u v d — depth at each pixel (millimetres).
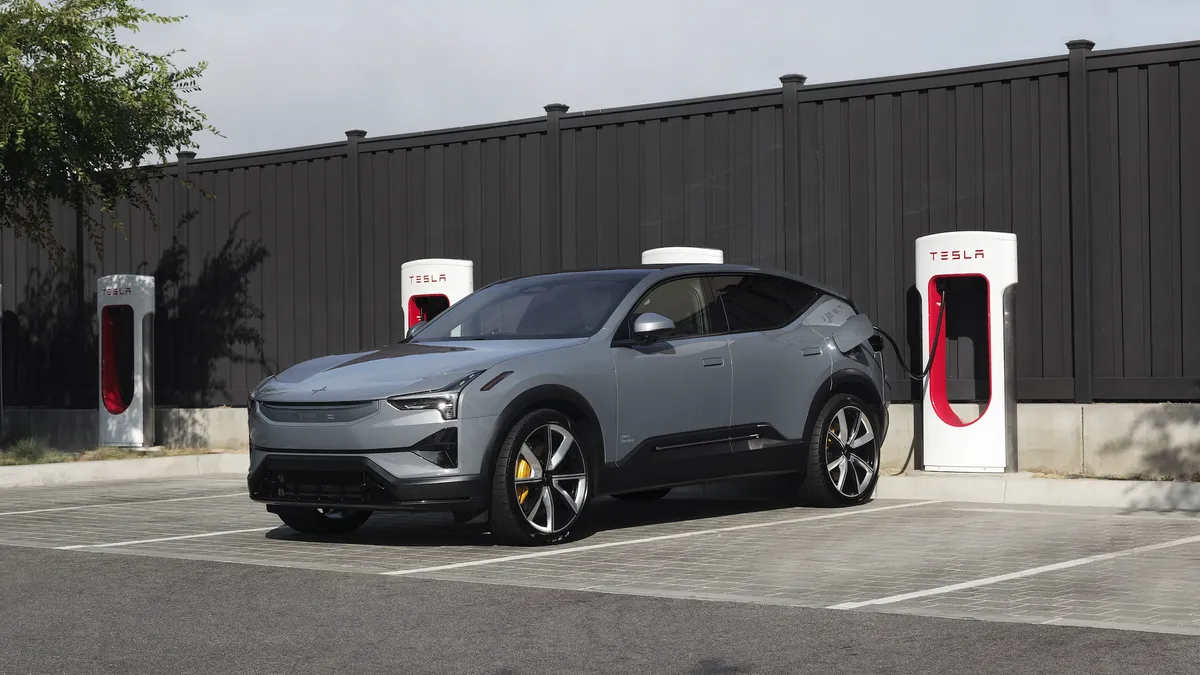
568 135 13734
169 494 11578
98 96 13812
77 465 13188
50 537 8469
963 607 5641
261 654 4949
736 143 12875
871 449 10039
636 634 5180
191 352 16297
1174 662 4574
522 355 7926
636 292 8758
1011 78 11680
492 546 7809
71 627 5496
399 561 7207
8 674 4695
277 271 15641
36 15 13469
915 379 11945
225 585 6453
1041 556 7152
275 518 9602
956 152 11930
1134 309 11180
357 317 15008
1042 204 11562
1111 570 6648
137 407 15539
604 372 8242
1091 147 11344
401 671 4660
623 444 8328
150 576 6758
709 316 9117
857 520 8938
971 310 11695
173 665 4793
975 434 11078
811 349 9562
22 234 16969
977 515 9195
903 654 4762
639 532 8430
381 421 7527
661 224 13227
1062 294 11469
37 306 17531
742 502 10469
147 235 16625
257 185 15797
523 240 13984
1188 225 10992
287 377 8312
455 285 13469
